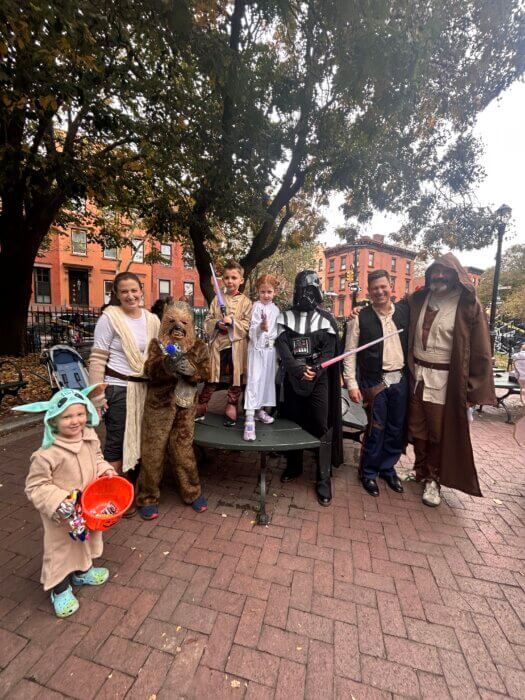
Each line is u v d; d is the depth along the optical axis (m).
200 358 2.60
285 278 22.84
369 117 6.26
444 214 9.82
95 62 3.71
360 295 33.50
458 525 2.63
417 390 2.97
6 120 4.09
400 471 3.61
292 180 8.92
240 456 3.88
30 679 1.46
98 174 5.74
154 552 2.25
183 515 2.67
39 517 2.59
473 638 1.71
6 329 8.84
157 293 30.06
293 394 3.17
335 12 5.02
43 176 5.16
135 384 2.55
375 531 2.53
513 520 2.71
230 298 3.22
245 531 2.49
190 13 4.09
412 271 38.03
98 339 2.52
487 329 2.69
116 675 1.49
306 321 2.85
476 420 5.70
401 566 2.18
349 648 1.64
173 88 5.23
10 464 3.41
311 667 1.55
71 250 26.92
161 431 2.55
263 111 6.86
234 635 1.69
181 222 8.43
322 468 2.92
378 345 2.98
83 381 3.56
